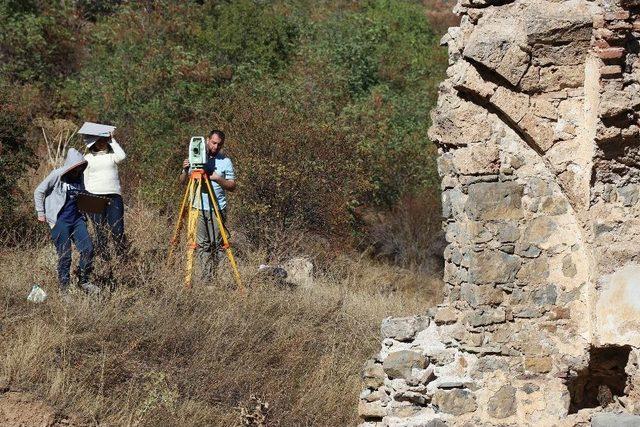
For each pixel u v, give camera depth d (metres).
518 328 12.88
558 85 12.66
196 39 39.81
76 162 19.12
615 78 12.04
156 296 19.64
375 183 32.22
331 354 18.98
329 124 30.78
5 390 15.06
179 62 36.09
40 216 19.03
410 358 13.05
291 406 16.94
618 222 12.44
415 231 33.06
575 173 12.60
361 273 29.20
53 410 14.77
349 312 21.83
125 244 20.97
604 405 13.20
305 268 25.45
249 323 19.27
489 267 12.85
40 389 15.34
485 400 12.84
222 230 20.64
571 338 12.83
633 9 12.10
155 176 29.56
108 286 19.20
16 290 19.08
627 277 12.38
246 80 35.22
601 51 12.05
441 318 13.24
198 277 20.78
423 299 27.67
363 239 32.12
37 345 16.25
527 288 12.89
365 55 42.22
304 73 37.69
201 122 32.56
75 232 19.16
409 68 45.69
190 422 15.36
